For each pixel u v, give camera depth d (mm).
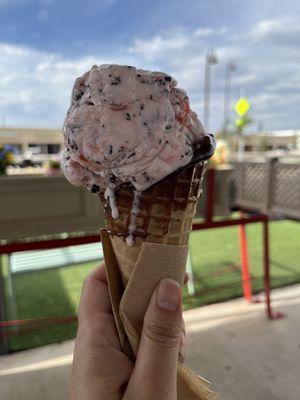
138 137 154
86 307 193
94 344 170
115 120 155
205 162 176
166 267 163
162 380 147
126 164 157
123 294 165
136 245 171
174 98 166
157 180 160
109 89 156
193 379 171
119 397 158
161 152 156
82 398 160
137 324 164
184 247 169
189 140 164
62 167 181
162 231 170
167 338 147
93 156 158
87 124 158
